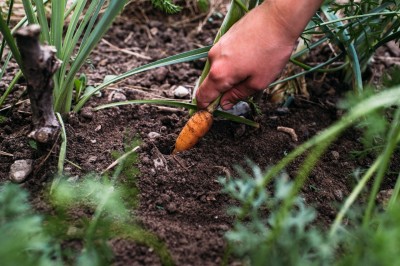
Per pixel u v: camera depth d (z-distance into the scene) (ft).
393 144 1.55
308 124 2.47
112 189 1.84
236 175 2.10
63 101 2.14
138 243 1.68
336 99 2.65
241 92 1.95
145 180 1.97
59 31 2.00
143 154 2.09
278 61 1.82
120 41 3.12
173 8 2.25
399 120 1.74
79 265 1.44
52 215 1.76
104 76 2.73
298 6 1.71
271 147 2.27
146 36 3.18
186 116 2.39
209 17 3.32
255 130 2.35
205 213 1.89
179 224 1.83
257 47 1.79
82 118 2.26
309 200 1.99
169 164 2.07
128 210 1.83
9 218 1.67
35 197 1.86
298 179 1.56
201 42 3.17
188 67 2.89
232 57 1.83
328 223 1.87
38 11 1.94
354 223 1.84
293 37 1.79
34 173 1.95
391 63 2.95
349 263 1.46
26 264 1.38
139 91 2.59
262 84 1.88
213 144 2.25
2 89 2.46
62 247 1.63
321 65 2.43
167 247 1.70
